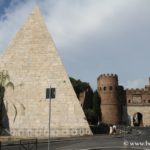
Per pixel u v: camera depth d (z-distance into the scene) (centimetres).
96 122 10444
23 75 5353
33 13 5600
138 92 13125
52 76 5262
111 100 12525
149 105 12988
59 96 5172
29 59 5397
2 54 5484
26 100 5266
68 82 5203
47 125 5103
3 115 5219
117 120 12494
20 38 5512
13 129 5188
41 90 5250
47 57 5353
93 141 3897
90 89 12231
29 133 5131
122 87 13288
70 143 3616
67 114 5091
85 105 11206
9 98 5272
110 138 4469
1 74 5288
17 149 2805
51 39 5425
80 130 5012
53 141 3975
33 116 5191
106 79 12681
